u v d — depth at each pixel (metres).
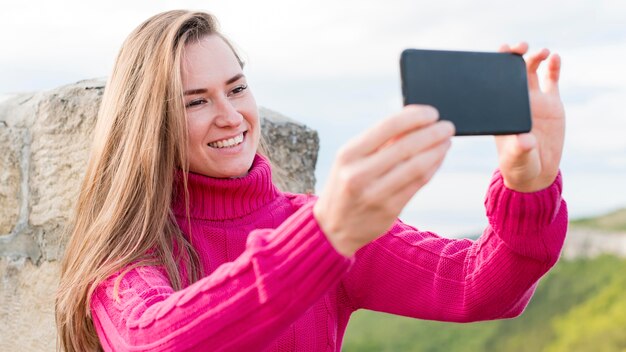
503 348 9.62
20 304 1.93
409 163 0.84
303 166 2.12
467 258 1.39
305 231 0.91
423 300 1.42
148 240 1.40
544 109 1.10
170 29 1.45
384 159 0.83
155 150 1.43
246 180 1.50
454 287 1.38
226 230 1.49
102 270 1.33
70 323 1.44
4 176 1.97
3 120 2.00
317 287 0.92
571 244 10.06
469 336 9.92
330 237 0.90
